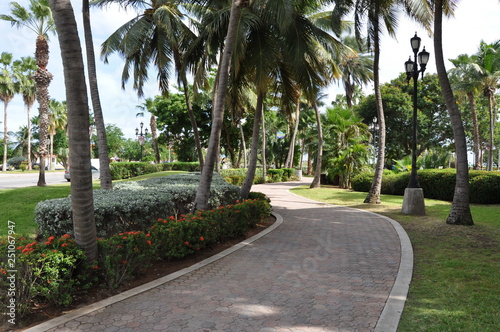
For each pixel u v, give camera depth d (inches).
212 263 217.9
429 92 1390.3
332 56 626.5
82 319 136.3
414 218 398.3
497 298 156.2
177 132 1307.8
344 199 625.6
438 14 345.7
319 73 444.5
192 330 128.3
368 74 922.7
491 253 237.0
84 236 164.4
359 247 262.2
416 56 430.3
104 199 248.7
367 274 196.2
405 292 165.2
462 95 1221.1
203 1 456.4
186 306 150.5
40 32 718.5
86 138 166.6
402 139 1400.1
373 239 290.4
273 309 147.9
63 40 158.9
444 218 388.5
